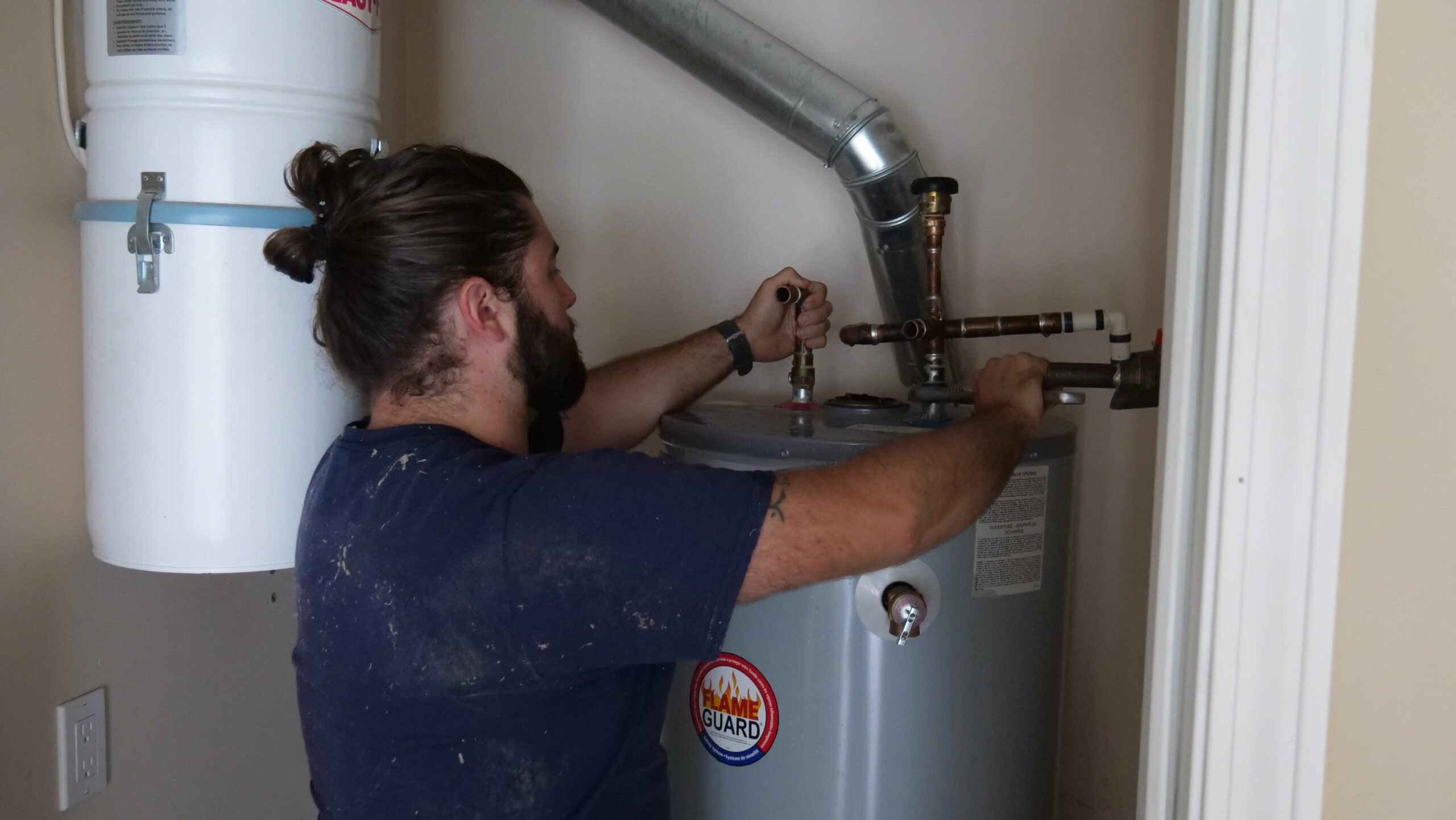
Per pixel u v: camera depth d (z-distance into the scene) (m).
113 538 0.88
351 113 0.92
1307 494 0.53
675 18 1.19
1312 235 0.52
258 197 0.86
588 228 1.47
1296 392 0.53
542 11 1.46
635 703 0.83
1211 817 0.56
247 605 1.18
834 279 1.41
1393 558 0.56
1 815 0.86
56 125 0.91
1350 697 0.57
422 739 0.75
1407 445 0.55
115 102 0.85
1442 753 0.57
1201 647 0.55
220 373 0.86
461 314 0.81
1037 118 1.32
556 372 0.87
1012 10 1.32
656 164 1.44
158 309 0.85
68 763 0.92
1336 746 0.57
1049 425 1.05
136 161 0.85
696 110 1.42
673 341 1.38
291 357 0.89
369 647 0.74
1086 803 1.35
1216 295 0.54
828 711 0.93
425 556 0.72
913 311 1.27
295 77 0.86
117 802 0.98
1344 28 0.51
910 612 0.87
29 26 0.87
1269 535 0.54
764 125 1.38
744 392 1.44
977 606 0.94
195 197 0.85
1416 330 0.54
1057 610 1.01
